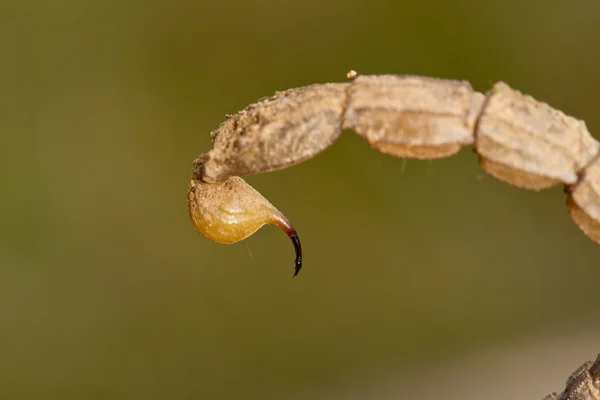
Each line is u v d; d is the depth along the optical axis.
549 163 0.14
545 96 0.31
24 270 0.30
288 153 0.14
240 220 0.14
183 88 0.31
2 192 0.30
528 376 0.32
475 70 0.31
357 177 0.32
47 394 0.30
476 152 0.14
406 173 0.33
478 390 0.32
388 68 0.31
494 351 0.32
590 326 0.33
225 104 0.31
